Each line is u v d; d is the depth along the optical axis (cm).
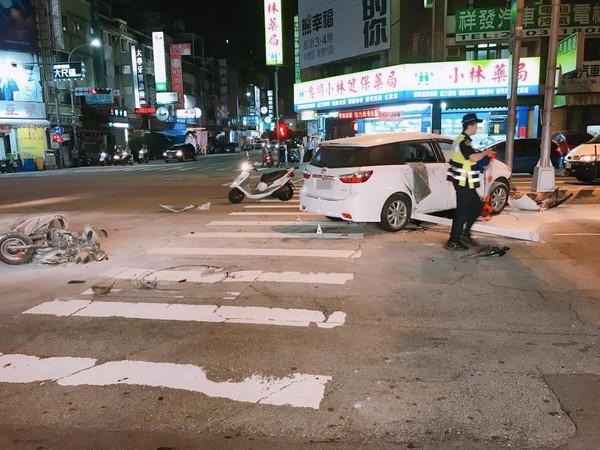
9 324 524
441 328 480
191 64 6962
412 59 2614
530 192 1241
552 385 372
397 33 2623
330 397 365
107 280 668
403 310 529
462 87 2372
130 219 1173
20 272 722
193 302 571
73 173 3022
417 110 2606
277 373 402
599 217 1002
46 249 768
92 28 4509
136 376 404
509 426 325
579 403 347
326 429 328
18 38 3541
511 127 1281
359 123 2936
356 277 647
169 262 750
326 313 526
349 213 860
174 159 4225
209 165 3544
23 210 1400
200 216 1180
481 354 425
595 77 2331
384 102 2552
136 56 5297
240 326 499
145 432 331
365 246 811
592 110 2473
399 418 337
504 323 488
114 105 4406
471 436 316
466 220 775
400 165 892
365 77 2647
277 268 699
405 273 658
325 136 3312
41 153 3728
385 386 378
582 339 448
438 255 744
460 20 2439
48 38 3709
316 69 3316
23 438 328
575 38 1838
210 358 432
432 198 932
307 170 941
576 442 307
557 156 1928
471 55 2539
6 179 2642
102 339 478
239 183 1366
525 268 667
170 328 500
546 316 502
